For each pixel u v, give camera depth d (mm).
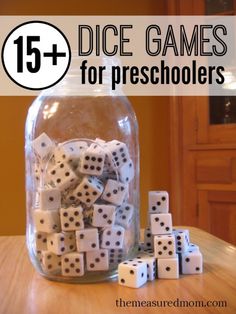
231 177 1700
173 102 1831
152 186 2008
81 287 586
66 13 1951
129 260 622
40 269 629
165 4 1964
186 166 1803
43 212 589
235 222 1694
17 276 642
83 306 512
